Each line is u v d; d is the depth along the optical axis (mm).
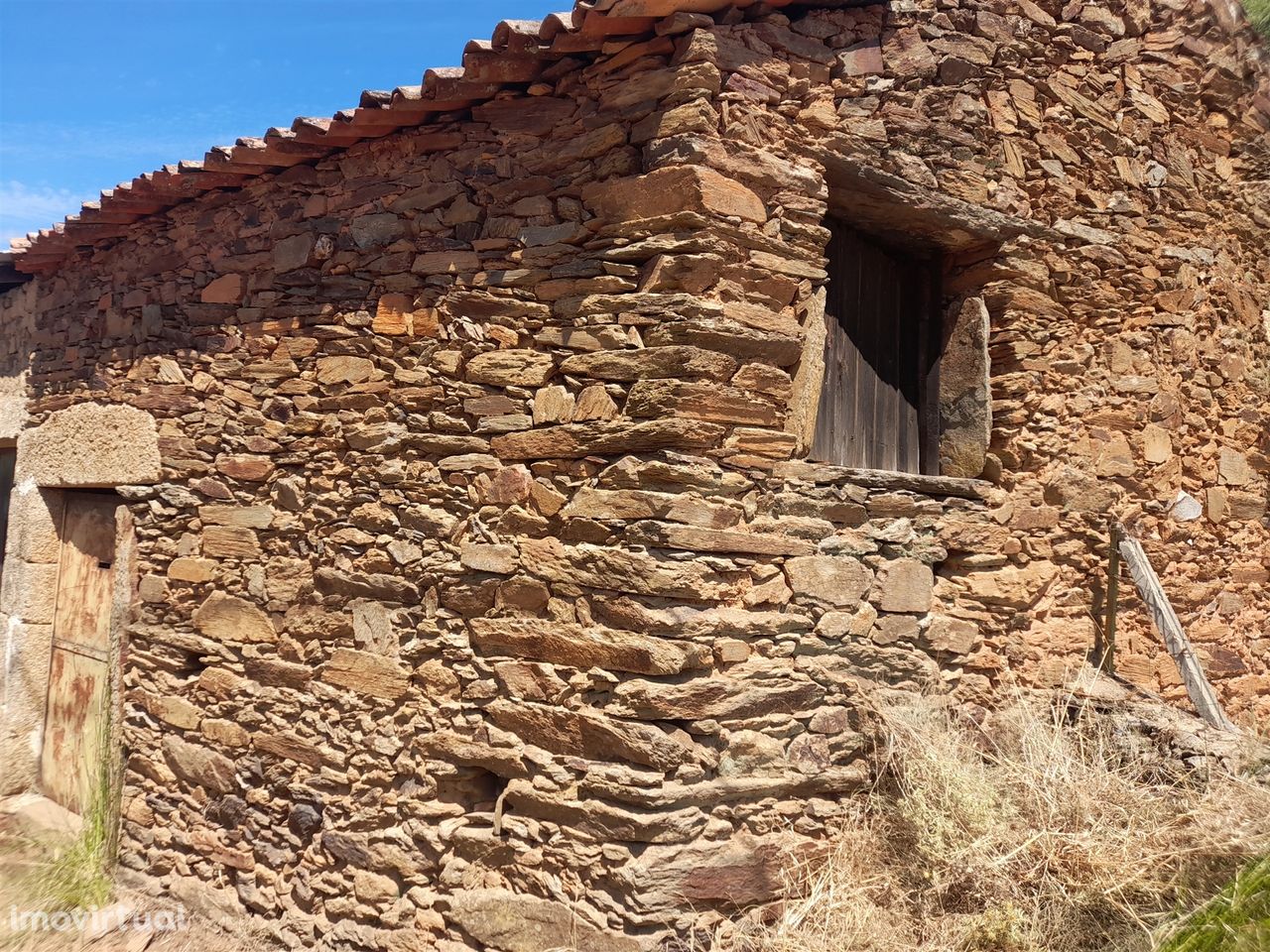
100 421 5422
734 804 3400
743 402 3500
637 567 3299
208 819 4633
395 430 4059
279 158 4395
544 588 3547
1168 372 5141
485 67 3684
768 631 3539
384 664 3992
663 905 3160
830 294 4277
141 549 5137
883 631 3949
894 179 4031
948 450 4594
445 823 3711
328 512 4289
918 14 4164
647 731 3221
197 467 4863
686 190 3398
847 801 3715
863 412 4430
